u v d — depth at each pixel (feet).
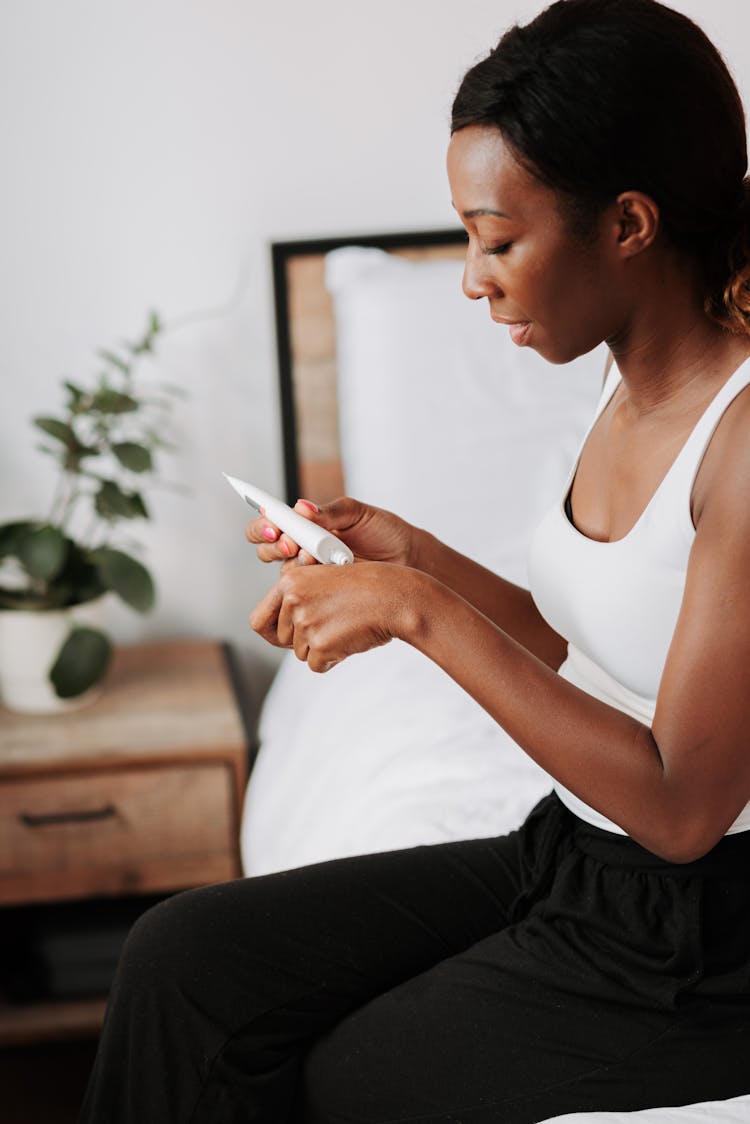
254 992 3.32
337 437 7.34
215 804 6.19
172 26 6.81
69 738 6.16
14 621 6.28
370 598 2.96
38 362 7.11
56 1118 6.08
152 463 6.40
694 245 2.91
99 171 6.93
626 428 3.28
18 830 6.08
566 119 2.68
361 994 3.46
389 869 3.63
